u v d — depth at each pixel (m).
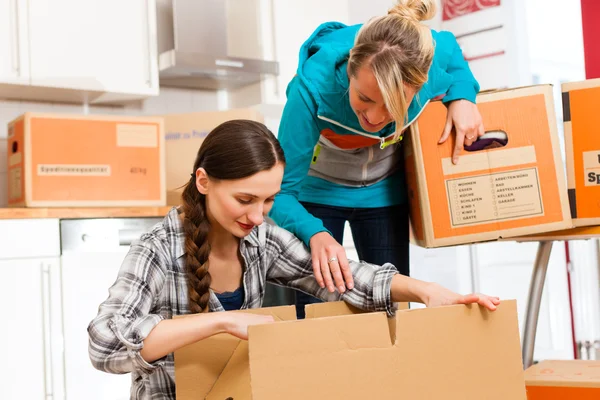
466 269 3.74
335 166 1.97
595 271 3.62
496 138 1.82
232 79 3.66
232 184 1.29
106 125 3.01
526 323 2.19
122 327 1.16
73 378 2.79
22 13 2.99
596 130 1.90
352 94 1.55
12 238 2.71
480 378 1.20
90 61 3.15
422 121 1.82
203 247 1.37
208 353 1.19
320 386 1.03
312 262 1.51
